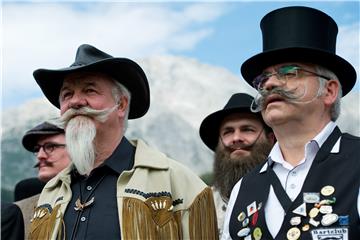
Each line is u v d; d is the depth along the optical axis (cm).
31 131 507
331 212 310
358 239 303
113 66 382
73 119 379
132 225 358
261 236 327
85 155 371
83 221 366
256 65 356
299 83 336
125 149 390
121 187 372
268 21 356
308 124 337
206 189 391
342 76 354
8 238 425
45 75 404
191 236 373
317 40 347
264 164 356
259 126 486
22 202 495
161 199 372
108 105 383
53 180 405
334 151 329
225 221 357
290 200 323
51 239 371
